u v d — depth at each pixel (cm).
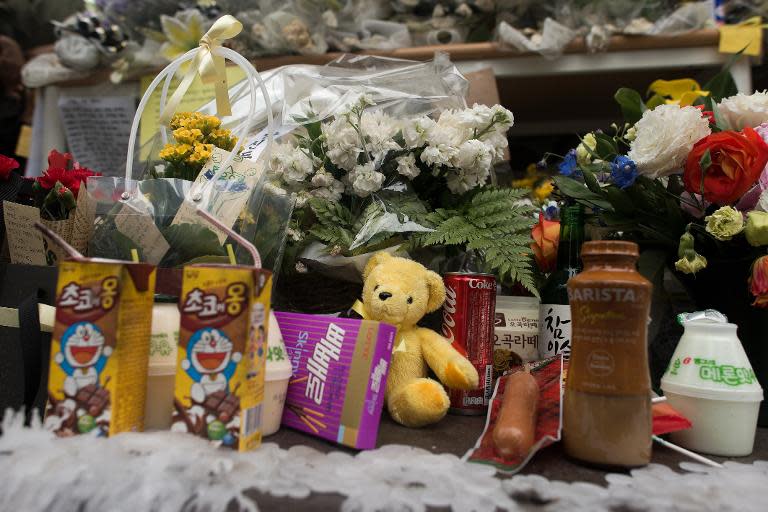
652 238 74
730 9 121
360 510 38
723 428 55
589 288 49
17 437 44
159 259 60
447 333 68
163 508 38
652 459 53
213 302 47
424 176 80
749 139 64
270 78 97
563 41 118
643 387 48
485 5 123
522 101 142
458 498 40
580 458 49
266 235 67
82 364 46
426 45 128
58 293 47
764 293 61
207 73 63
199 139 68
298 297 78
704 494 42
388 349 54
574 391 50
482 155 75
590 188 73
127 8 125
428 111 88
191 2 124
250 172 64
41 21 153
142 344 50
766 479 46
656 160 68
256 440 48
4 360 57
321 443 54
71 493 38
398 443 54
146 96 66
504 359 75
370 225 70
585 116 154
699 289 73
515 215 75
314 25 124
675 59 117
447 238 70
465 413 66
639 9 116
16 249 69
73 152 136
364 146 73
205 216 53
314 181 75
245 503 38
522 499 41
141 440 45
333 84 91
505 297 78
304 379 58
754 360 66
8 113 144
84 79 131
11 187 75
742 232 65
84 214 65
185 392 47
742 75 115
